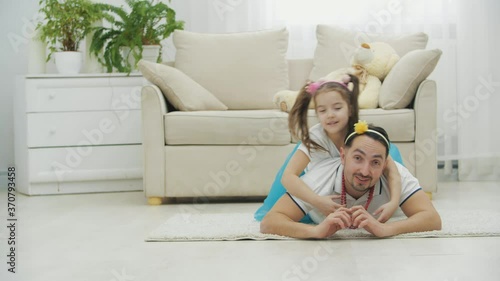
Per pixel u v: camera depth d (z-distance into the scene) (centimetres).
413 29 411
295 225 215
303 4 414
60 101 366
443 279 165
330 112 219
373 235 218
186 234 226
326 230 208
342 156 215
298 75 386
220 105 352
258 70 373
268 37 380
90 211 302
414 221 217
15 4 417
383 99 322
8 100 419
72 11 378
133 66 391
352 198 219
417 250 197
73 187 370
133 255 202
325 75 371
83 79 368
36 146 364
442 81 411
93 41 385
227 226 240
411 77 314
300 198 218
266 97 371
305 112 228
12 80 419
